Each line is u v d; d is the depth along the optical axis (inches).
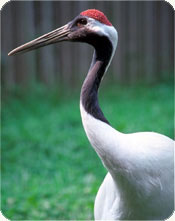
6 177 384.2
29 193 351.9
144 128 473.1
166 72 769.6
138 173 211.6
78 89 671.8
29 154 427.2
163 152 218.7
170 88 700.7
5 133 476.7
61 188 358.3
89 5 677.9
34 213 323.3
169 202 223.8
